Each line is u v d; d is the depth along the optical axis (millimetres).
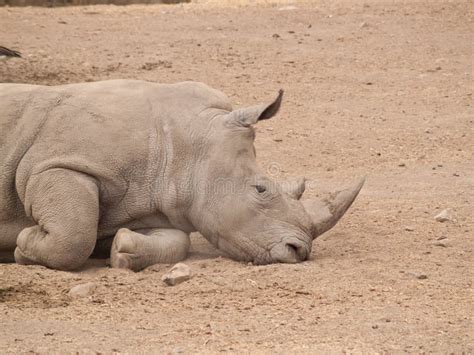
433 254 17891
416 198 21891
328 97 30344
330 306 15234
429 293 15883
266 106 16922
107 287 16062
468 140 26672
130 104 17328
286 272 16453
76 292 15734
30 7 42656
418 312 15008
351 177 23656
